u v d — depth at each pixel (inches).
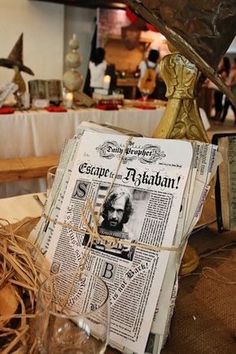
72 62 110.9
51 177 29.9
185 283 25.0
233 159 28.7
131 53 201.0
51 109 96.3
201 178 19.9
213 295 24.0
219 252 29.3
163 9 18.9
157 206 20.0
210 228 32.5
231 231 31.6
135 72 199.0
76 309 17.6
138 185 20.9
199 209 19.6
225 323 21.5
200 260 27.9
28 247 22.2
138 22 195.8
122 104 116.0
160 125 26.9
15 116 88.2
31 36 170.2
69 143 25.0
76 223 21.7
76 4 173.6
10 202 35.1
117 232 20.2
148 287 18.6
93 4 175.5
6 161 84.6
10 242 21.8
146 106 117.3
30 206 34.6
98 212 21.1
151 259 19.0
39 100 99.1
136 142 22.3
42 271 20.2
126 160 22.0
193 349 19.4
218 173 28.8
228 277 25.9
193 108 26.4
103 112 102.1
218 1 18.9
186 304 22.9
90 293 18.1
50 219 22.8
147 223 19.8
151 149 21.6
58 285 18.9
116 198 21.0
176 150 20.9
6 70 158.2
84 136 24.2
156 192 20.3
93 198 21.8
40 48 174.1
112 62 196.5
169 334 20.0
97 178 22.3
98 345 16.1
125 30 195.8
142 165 21.3
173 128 26.3
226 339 20.3
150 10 19.0
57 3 170.9
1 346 15.5
